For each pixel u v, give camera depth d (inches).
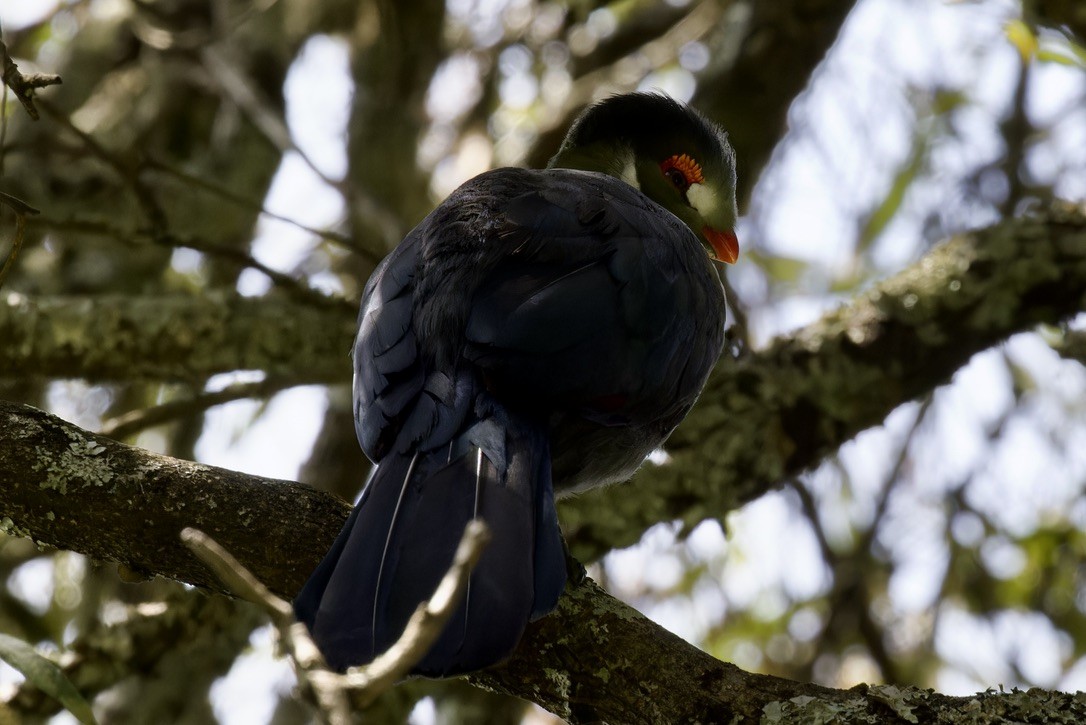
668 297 274.8
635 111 402.0
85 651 366.0
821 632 462.0
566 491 295.0
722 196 401.1
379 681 160.4
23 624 422.3
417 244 276.5
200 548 167.8
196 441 472.1
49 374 392.5
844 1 443.5
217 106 496.1
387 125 487.2
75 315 392.2
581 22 497.0
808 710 229.6
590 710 244.5
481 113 493.7
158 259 472.1
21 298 394.0
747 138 447.8
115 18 500.1
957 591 466.9
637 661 242.2
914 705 226.2
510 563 220.5
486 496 230.7
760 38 446.0
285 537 255.3
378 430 246.5
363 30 496.1
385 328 260.5
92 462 260.2
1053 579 455.2
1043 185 491.5
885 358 394.0
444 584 163.3
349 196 432.5
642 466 379.9
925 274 399.9
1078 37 401.1
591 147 405.1
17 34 494.3
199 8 500.4
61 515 259.1
